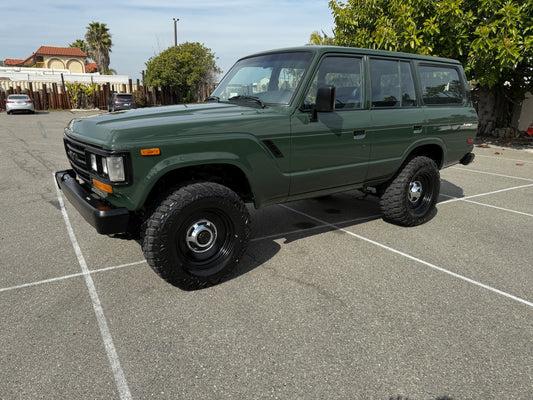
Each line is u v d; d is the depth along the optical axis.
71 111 29.16
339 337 2.68
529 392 2.20
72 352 2.50
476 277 3.58
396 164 4.48
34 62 60.94
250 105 3.74
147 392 2.18
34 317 2.89
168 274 3.07
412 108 4.54
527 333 2.75
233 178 3.65
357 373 2.34
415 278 3.55
